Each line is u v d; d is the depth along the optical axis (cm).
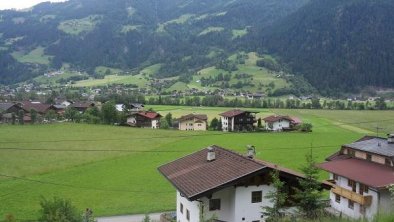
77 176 6881
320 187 2612
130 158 8238
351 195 4494
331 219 1962
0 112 13712
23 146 9131
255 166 3056
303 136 11344
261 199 3120
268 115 15688
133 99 19312
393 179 4159
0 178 6656
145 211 4997
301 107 18288
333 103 18500
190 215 3331
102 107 13962
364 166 4706
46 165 7550
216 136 11181
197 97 19688
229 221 3142
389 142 4912
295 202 3064
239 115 13600
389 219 1702
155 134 11325
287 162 7888
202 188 2972
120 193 5869
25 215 4847
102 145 9506
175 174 3534
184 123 13688
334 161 5091
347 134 11662
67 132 11212
